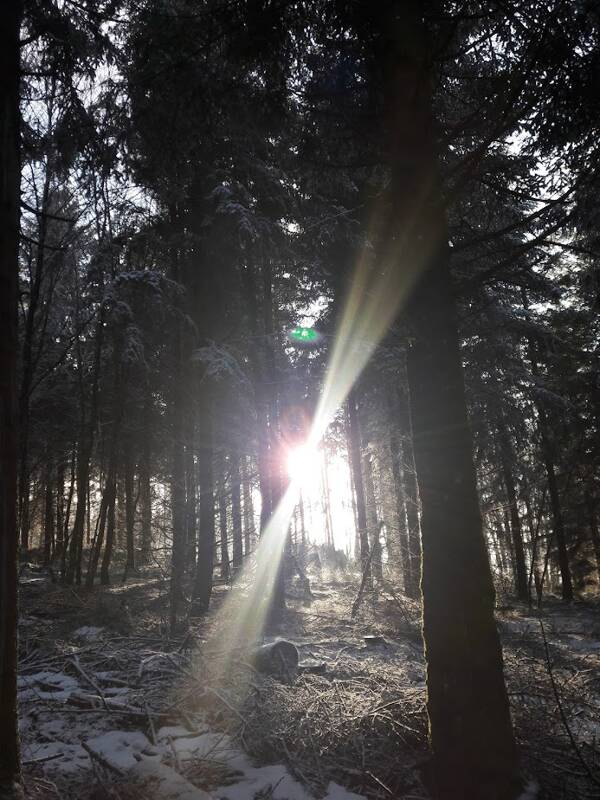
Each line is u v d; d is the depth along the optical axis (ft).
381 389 61.93
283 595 46.44
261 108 20.36
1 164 13.33
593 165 17.79
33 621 35.01
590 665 28.35
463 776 13.89
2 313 12.98
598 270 21.79
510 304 55.47
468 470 15.46
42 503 101.40
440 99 21.40
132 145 21.16
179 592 36.09
